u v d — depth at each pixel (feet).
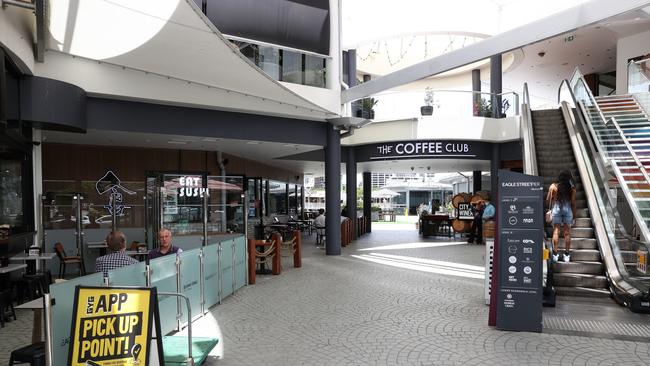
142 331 12.94
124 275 16.06
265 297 27.37
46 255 26.91
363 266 39.42
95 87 30.12
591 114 41.39
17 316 23.75
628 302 22.99
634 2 23.72
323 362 16.52
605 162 33.12
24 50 24.21
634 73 53.42
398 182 168.86
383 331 20.24
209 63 30.91
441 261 42.34
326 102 43.37
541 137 40.86
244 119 39.32
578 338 18.95
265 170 71.82
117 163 47.52
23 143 26.50
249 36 39.58
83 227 41.09
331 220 46.83
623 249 28.22
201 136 36.81
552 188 27.86
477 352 17.43
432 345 18.30
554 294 23.68
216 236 37.65
